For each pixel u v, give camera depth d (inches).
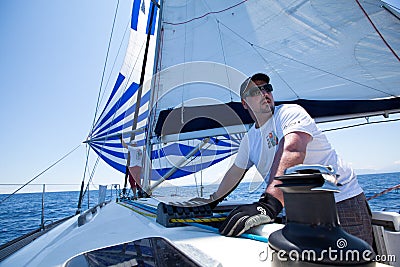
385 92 100.0
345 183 39.5
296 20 107.3
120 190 102.7
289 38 107.7
